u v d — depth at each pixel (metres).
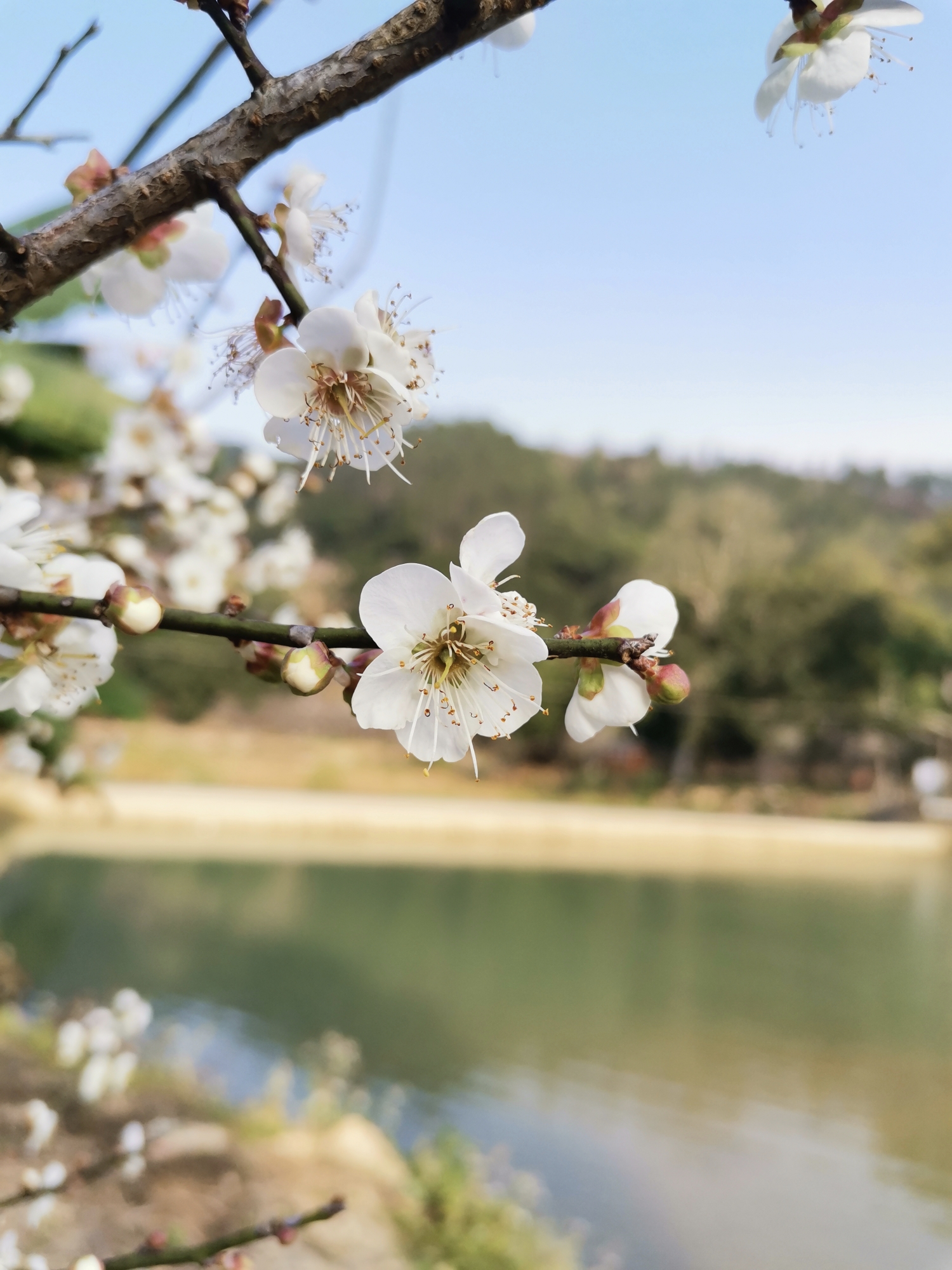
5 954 11.86
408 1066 10.48
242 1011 11.65
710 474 63.59
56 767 5.19
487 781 35.81
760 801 36.69
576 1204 7.77
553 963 15.03
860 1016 13.04
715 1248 7.22
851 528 59.59
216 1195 6.21
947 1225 7.73
